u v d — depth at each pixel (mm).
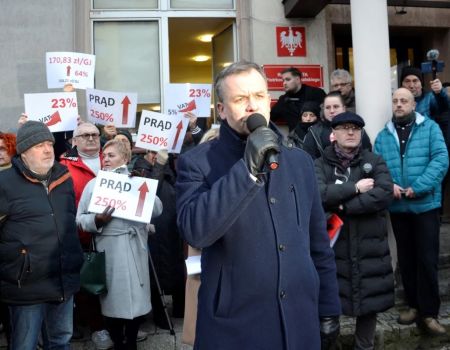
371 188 3625
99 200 3801
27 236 3121
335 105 4246
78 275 3369
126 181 3844
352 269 3617
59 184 3283
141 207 3820
